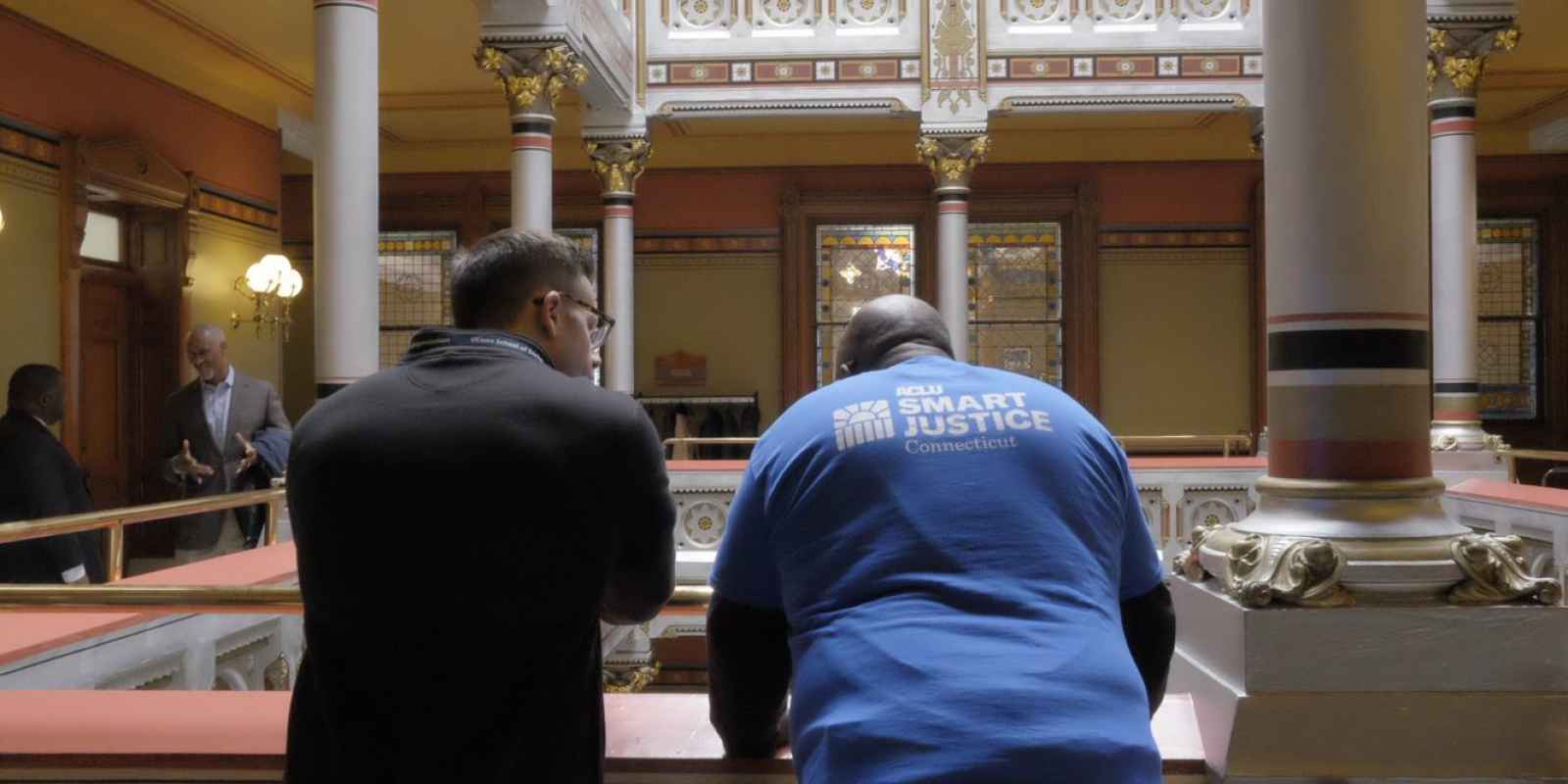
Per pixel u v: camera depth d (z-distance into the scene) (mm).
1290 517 2527
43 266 10305
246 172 13500
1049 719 1532
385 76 13789
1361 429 2500
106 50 11031
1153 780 1562
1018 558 1685
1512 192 16234
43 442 5625
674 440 11266
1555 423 16203
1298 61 2584
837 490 1767
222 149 13023
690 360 16656
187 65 12289
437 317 16891
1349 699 2277
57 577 5496
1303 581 2293
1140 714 1604
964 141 12609
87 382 11516
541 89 9789
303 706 1732
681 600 2461
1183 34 12547
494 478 1639
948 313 12711
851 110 12734
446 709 1639
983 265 16750
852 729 1563
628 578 1777
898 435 1784
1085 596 1688
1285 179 2615
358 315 6855
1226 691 2326
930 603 1654
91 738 2316
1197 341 16453
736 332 16672
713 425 16344
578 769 1689
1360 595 2330
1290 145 2605
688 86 12867
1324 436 2518
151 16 11086
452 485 1636
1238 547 2430
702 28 12891
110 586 2646
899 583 1680
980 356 16719
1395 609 2285
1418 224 2561
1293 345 2576
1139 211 16484
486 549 1639
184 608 2629
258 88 13422
